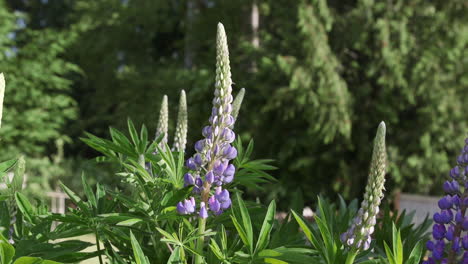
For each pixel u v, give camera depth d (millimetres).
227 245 1953
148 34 21406
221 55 1854
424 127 13898
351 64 14359
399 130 14344
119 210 2248
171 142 14734
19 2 26141
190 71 16047
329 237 1660
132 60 21469
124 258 1975
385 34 13320
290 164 15008
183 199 1854
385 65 13555
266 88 14078
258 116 14453
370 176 1684
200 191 1853
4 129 14531
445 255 1947
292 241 2025
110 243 2068
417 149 13992
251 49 14922
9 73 14883
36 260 1503
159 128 2451
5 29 15266
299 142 14234
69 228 1980
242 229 1693
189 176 1821
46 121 16562
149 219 1824
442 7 14109
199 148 1855
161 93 16000
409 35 13625
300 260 1674
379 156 1671
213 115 1867
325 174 14805
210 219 1972
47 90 19484
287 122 14781
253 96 14695
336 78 13312
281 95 13609
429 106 13586
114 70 21078
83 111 22812
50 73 15820
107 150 2238
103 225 1897
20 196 1925
